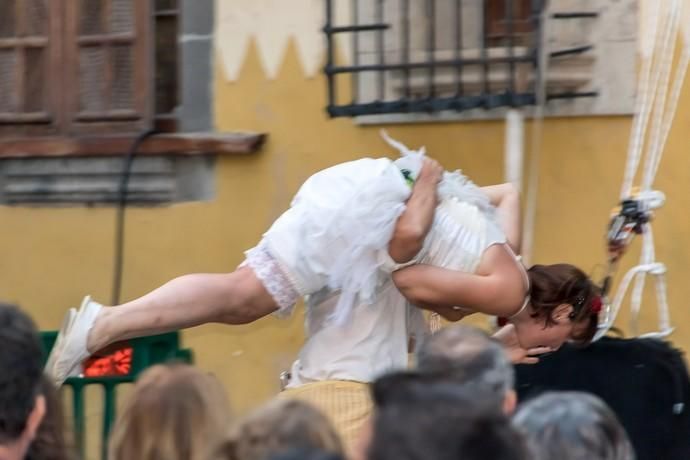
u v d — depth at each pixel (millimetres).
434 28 14867
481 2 14750
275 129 15945
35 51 17156
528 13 14719
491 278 10852
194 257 16391
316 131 15695
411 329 11648
